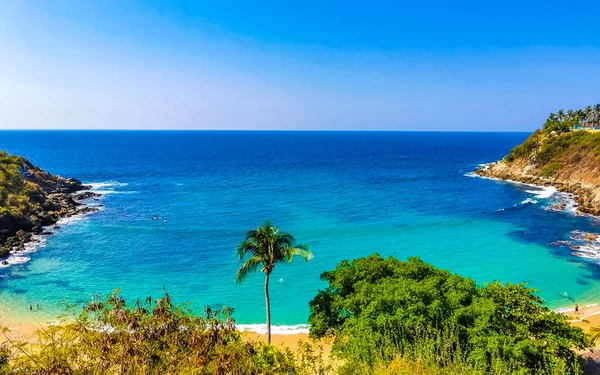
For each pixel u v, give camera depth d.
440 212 94.00
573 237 73.56
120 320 17.62
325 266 59.88
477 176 156.38
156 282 53.69
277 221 85.38
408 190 124.44
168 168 186.25
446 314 26.33
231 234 75.62
